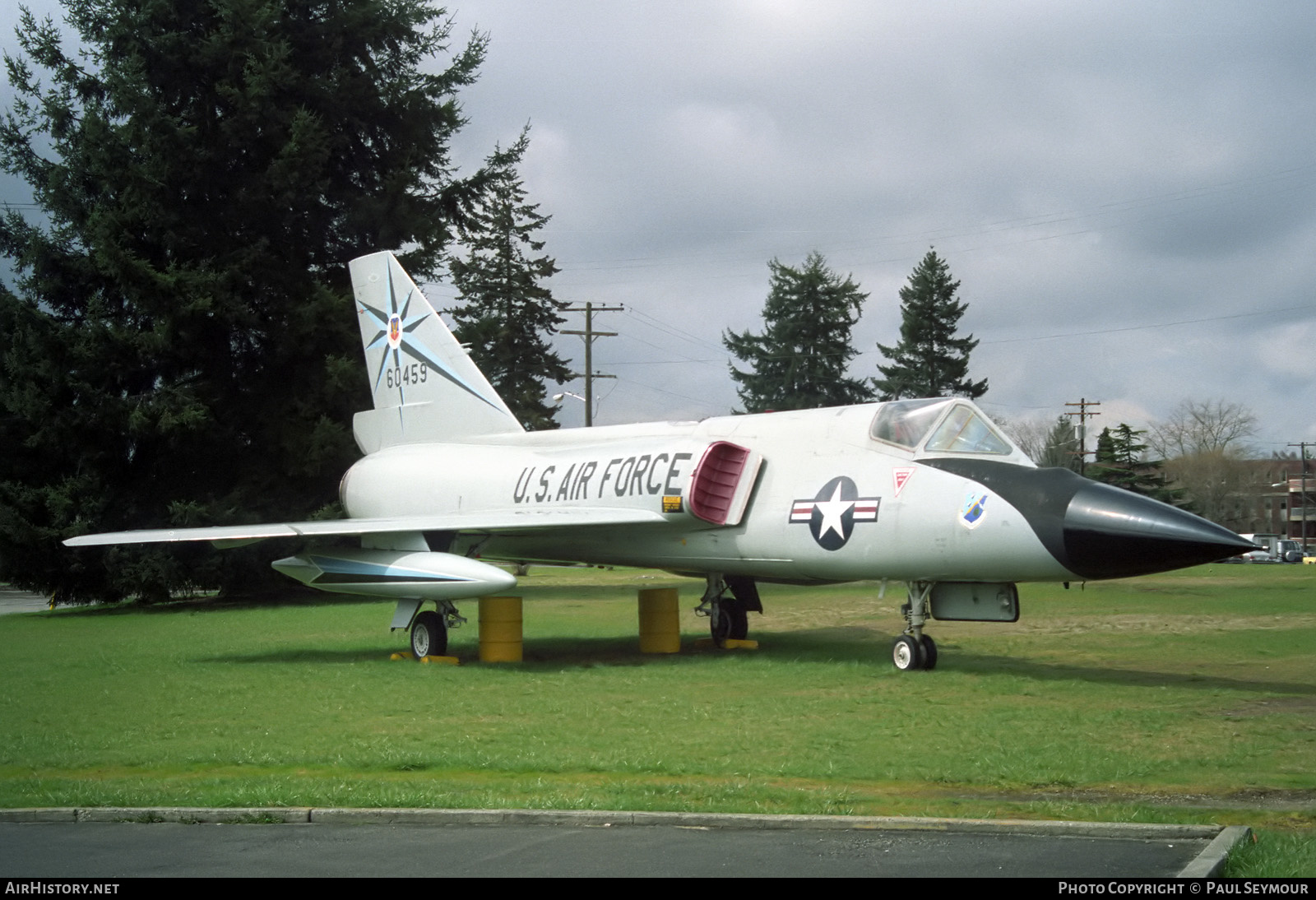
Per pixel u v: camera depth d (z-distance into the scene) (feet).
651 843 18.86
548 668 45.11
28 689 40.34
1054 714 31.94
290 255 100.99
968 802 21.62
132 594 98.73
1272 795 22.59
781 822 19.83
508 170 111.45
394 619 50.21
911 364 178.70
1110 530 35.86
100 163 92.12
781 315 181.06
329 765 26.86
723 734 29.66
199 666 47.06
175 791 23.31
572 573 142.20
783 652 50.16
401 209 101.14
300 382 98.99
